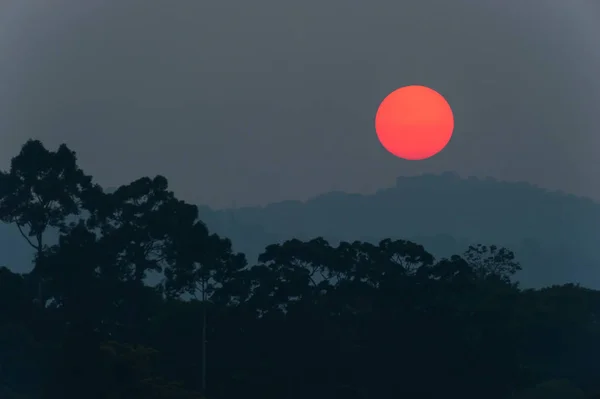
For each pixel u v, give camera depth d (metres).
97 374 191.25
